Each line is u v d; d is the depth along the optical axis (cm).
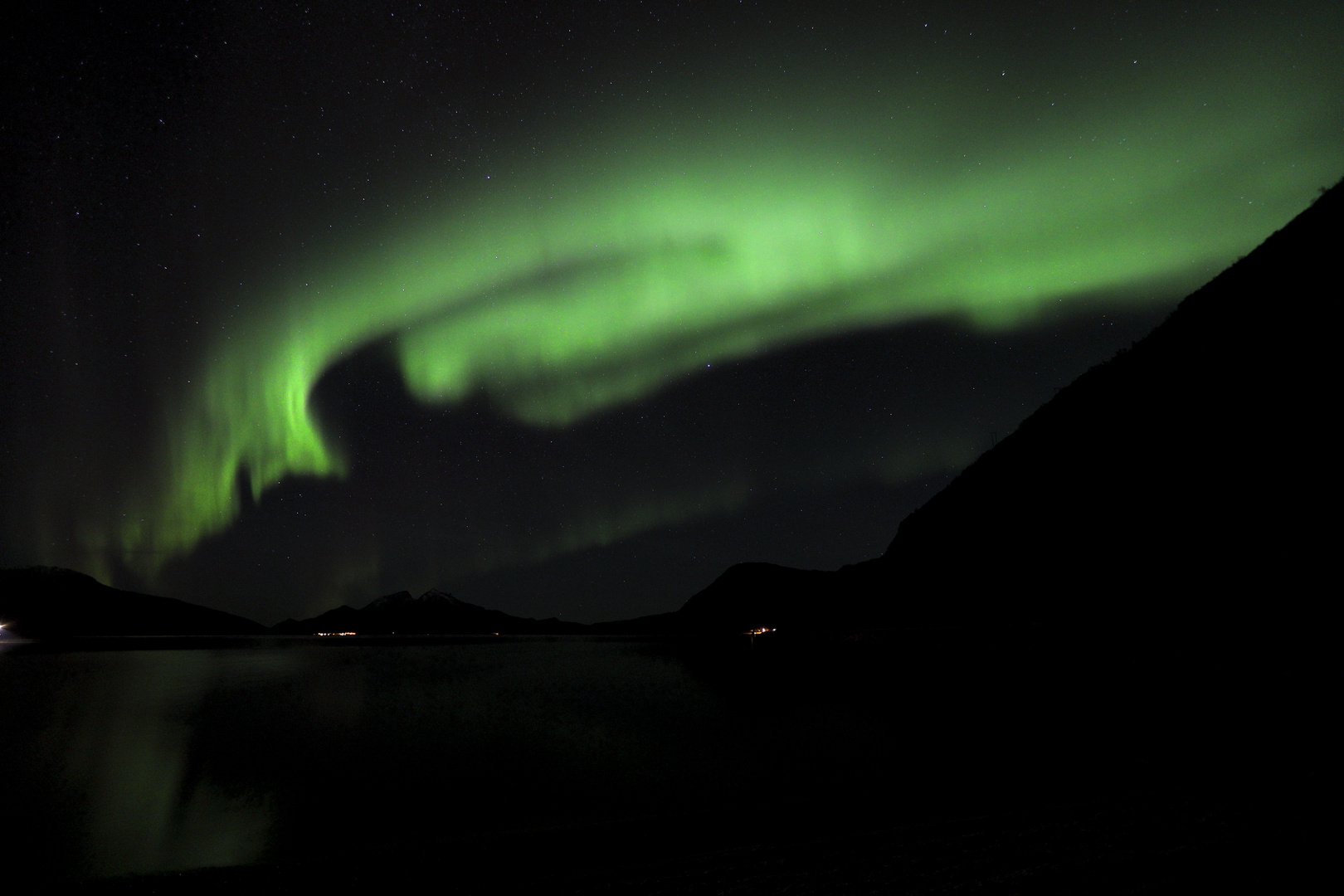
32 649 9250
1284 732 873
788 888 611
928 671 2461
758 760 1611
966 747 1409
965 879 567
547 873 791
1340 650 961
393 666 6094
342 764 1903
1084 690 1473
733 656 6391
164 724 2734
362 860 931
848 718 2167
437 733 2406
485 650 9325
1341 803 598
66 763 2000
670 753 1820
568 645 11056
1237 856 524
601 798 1339
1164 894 476
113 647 10094
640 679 4372
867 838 738
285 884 847
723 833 899
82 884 915
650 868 738
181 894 838
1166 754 968
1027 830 683
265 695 3741
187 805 1487
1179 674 1235
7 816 1393
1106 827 652
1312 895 445
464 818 1253
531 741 2198
